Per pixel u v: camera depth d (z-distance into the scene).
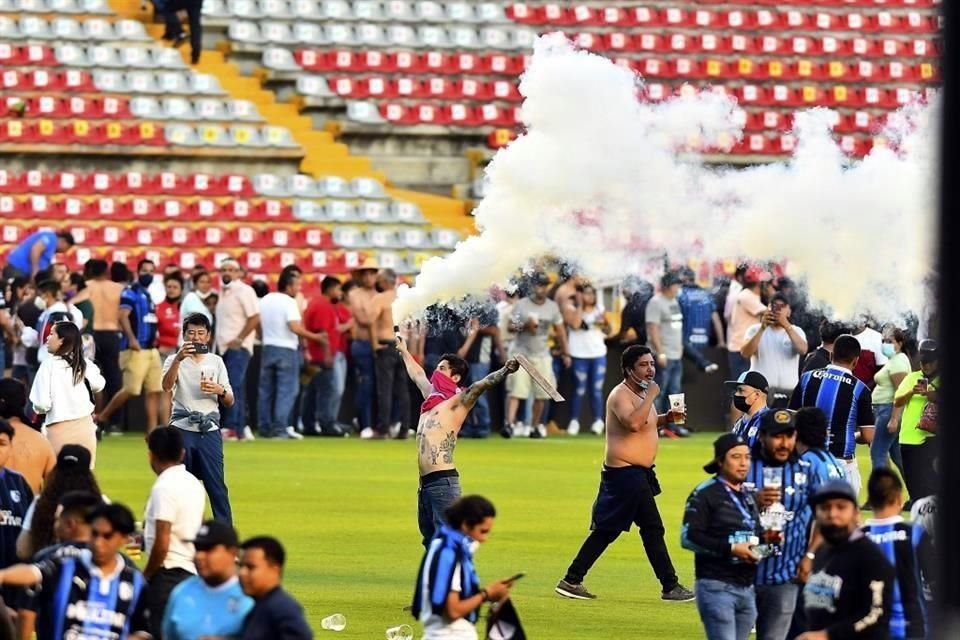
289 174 104.12
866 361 63.97
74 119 101.56
